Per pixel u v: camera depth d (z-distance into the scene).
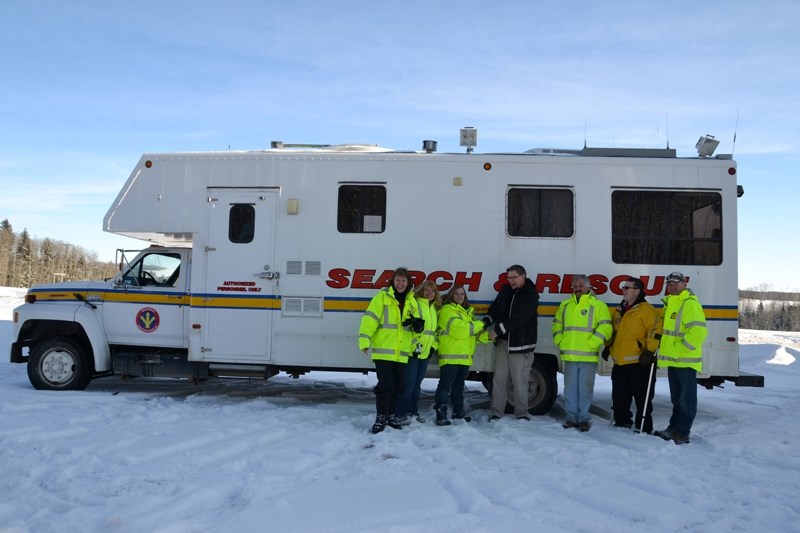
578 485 4.91
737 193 7.67
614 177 7.72
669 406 9.23
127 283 8.36
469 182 7.79
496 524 4.03
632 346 6.94
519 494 4.59
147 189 8.09
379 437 6.20
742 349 15.93
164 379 10.18
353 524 3.93
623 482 5.05
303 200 7.89
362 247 7.80
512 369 7.25
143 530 3.77
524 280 7.12
